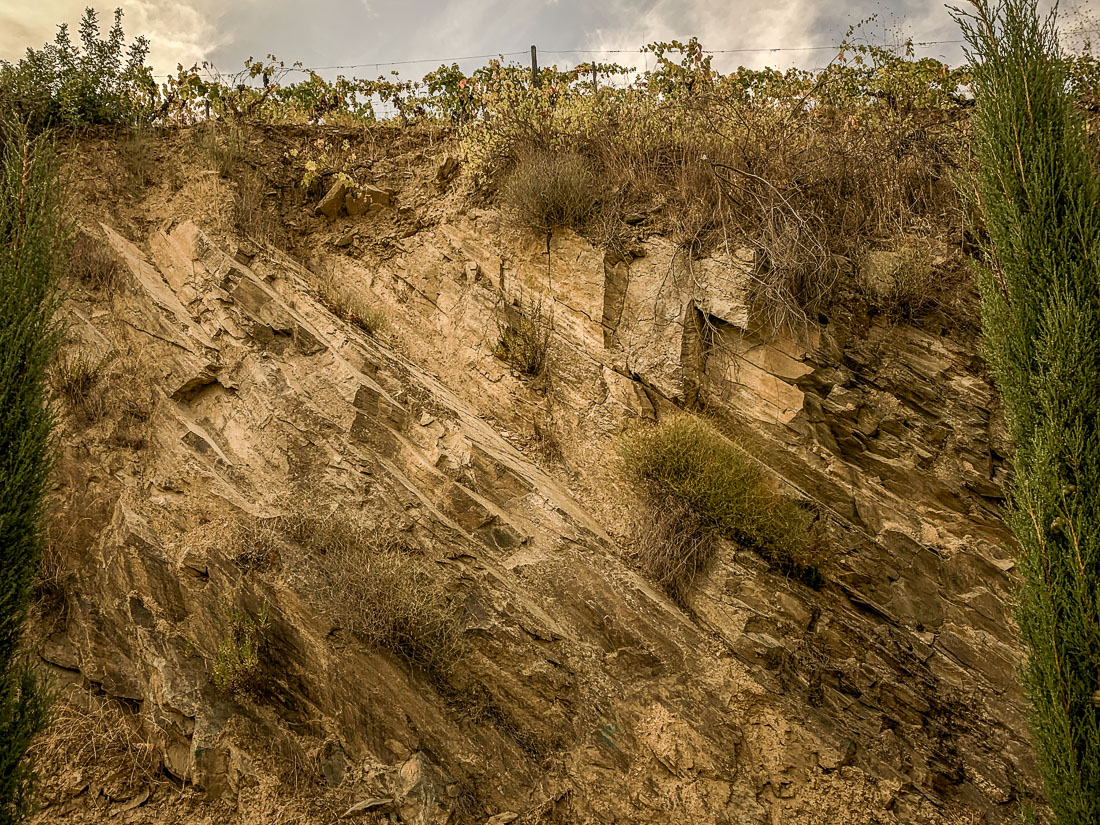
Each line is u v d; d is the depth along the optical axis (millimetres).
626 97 8797
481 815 4859
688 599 5863
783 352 6648
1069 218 4289
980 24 4719
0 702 3727
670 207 7422
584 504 6570
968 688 5586
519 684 5297
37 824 4492
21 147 4547
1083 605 3770
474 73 9844
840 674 5527
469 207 8148
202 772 4766
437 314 7773
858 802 5039
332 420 6230
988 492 6312
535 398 7059
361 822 4711
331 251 8320
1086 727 3686
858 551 6004
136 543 5469
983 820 5125
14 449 3883
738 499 5832
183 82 8867
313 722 5082
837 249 7234
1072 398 4016
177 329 6648
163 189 8039
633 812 4949
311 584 5316
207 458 5941
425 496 6074
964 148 7539
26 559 3898
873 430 6523
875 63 9289
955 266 7129
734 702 5332
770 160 7559
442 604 5398
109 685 5094
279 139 8891
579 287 7277
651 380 6770
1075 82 5102
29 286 4160
